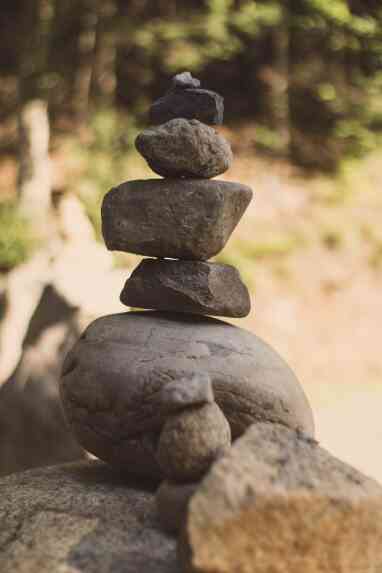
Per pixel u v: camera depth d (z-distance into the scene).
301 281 13.19
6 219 13.89
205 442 3.17
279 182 15.56
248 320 12.45
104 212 3.98
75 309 6.69
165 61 17.47
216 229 3.87
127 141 15.98
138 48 18.34
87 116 17.31
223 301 3.93
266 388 3.79
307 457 2.92
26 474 4.16
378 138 16.62
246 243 13.54
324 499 2.76
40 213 14.28
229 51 17.03
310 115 17.55
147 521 3.36
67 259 7.11
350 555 2.80
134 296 4.01
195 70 17.70
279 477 2.80
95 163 15.47
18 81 16.55
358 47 16.39
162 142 3.86
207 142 3.86
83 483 3.92
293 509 2.73
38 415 6.34
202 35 16.81
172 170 3.91
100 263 7.21
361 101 16.86
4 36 19.34
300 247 13.71
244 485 2.74
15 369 6.63
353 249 13.80
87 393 3.87
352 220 14.40
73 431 4.04
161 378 3.72
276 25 16.83
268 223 14.23
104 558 3.03
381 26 16.05
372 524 2.82
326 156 16.45
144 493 3.75
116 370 3.80
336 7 15.41
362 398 10.72
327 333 12.48
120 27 17.41
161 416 3.70
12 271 12.76
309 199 15.03
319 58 17.83
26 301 8.93
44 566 2.98
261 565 2.72
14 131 17.80
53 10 16.59
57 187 15.45
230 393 3.75
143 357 3.80
